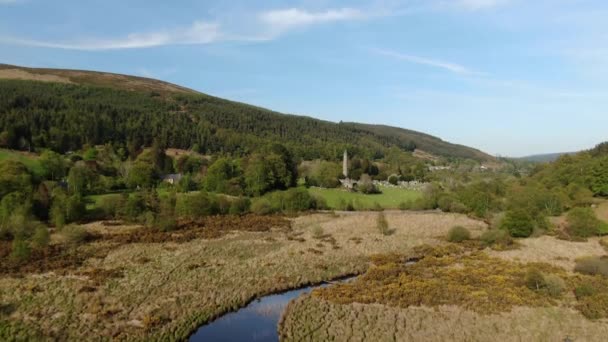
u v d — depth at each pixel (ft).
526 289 132.16
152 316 109.50
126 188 330.75
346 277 155.22
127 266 152.76
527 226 219.61
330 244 200.75
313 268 159.02
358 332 103.50
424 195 351.46
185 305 118.62
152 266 154.10
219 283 137.90
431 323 108.58
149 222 226.38
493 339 100.63
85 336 98.22
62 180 320.70
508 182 447.83
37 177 287.48
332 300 124.36
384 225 232.12
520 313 114.73
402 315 113.39
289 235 219.61
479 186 365.40
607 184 307.37
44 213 230.48
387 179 516.32
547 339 100.73
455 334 102.78
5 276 137.28
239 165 378.53
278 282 142.00
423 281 140.67
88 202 270.87
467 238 215.10
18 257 156.46
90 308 113.29
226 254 175.52
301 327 106.52
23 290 124.98
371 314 114.11
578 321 110.01
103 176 330.54
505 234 209.87
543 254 183.62
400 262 174.19
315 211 302.25
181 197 274.57
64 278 137.28
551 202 283.59
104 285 131.75
